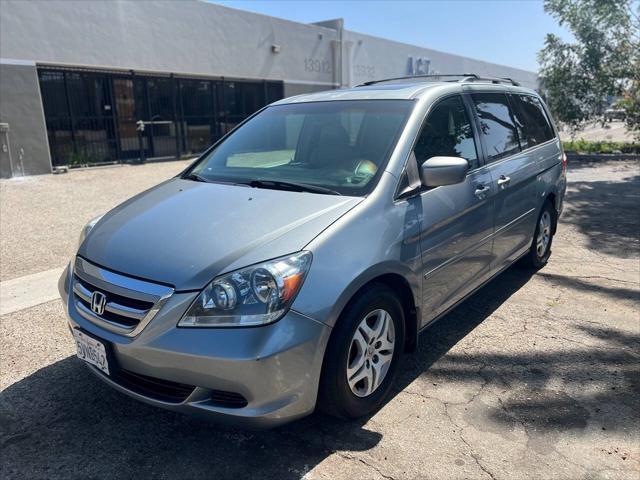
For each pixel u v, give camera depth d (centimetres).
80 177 1199
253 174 351
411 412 295
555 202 539
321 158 340
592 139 2350
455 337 387
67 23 1202
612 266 539
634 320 411
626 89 1544
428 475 246
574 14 1534
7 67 1122
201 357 227
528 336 386
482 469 249
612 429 278
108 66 1295
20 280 518
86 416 295
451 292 351
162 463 257
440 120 360
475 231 369
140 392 251
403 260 291
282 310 233
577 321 411
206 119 1603
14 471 252
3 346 375
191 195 323
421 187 317
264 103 1753
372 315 279
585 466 250
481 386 321
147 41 1369
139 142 1442
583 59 1571
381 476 246
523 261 518
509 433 276
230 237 258
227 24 1568
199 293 235
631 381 324
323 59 1950
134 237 279
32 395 314
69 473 251
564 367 341
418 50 2520
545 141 525
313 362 243
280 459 259
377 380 287
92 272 271
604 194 945
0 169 1149
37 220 788
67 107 1274
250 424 234
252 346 226
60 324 412
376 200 287
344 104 375
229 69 1596
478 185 372
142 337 239
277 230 258
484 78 459
